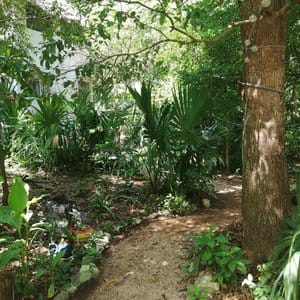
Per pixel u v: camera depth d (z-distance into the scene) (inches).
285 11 99.7
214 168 239.1
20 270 111.6
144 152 213.2
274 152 104.8
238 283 104.0
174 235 153.0
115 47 249.8
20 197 105.8
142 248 142.5
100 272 125.0
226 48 200.4
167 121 184.9
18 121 241.6
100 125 255.9
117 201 196.4
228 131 239.6
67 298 106.2
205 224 163.3
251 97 106.0
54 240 140.2
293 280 74.3
